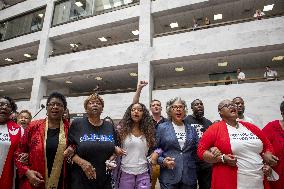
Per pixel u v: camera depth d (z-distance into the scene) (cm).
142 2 1631
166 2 1561
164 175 386
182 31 1490
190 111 1321
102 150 315
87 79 1903
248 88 1246
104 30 1811
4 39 2308
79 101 1659
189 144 399
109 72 1734
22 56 2333
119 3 1783
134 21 1681
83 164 296
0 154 339
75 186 302
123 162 359
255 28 1309
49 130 330
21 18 2284
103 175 312
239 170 309
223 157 308
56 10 2050
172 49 1453
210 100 1301
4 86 2206
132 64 1567
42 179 306
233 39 1325
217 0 1452
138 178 359
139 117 381
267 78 1241
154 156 369
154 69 1638
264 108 1188
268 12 1545
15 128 367
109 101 1566
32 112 1798
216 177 321
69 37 1933
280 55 1359
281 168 360
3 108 358
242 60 1449
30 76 1916
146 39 1544
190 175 385
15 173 353
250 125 344
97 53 1698
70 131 326
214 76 1672
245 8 1517
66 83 2022
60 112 332
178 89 1396
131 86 2020
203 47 1380
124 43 1627
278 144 370
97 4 1866
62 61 1806
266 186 317
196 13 1580
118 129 373
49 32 1962
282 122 387
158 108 488
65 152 303
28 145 324
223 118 348
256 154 320
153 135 383
